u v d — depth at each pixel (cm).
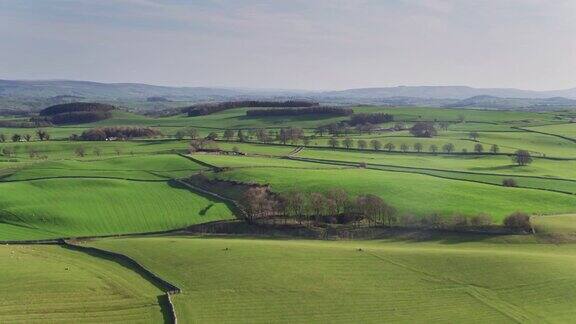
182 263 8731
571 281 7719
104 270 8619
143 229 11362
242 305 7150
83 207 12425
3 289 7519
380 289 7612
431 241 9875
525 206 11594
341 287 7675
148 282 8056
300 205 11388
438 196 12162
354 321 6700
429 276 8031
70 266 8731
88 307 7075
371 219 10850
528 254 8769
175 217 11931
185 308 7062
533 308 7031
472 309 7006
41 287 7638
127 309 7050
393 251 9069
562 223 10200
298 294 7462
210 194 13488
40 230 11150
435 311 6962
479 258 8588
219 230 11119
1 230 11025
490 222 10225
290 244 9594
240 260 8731
